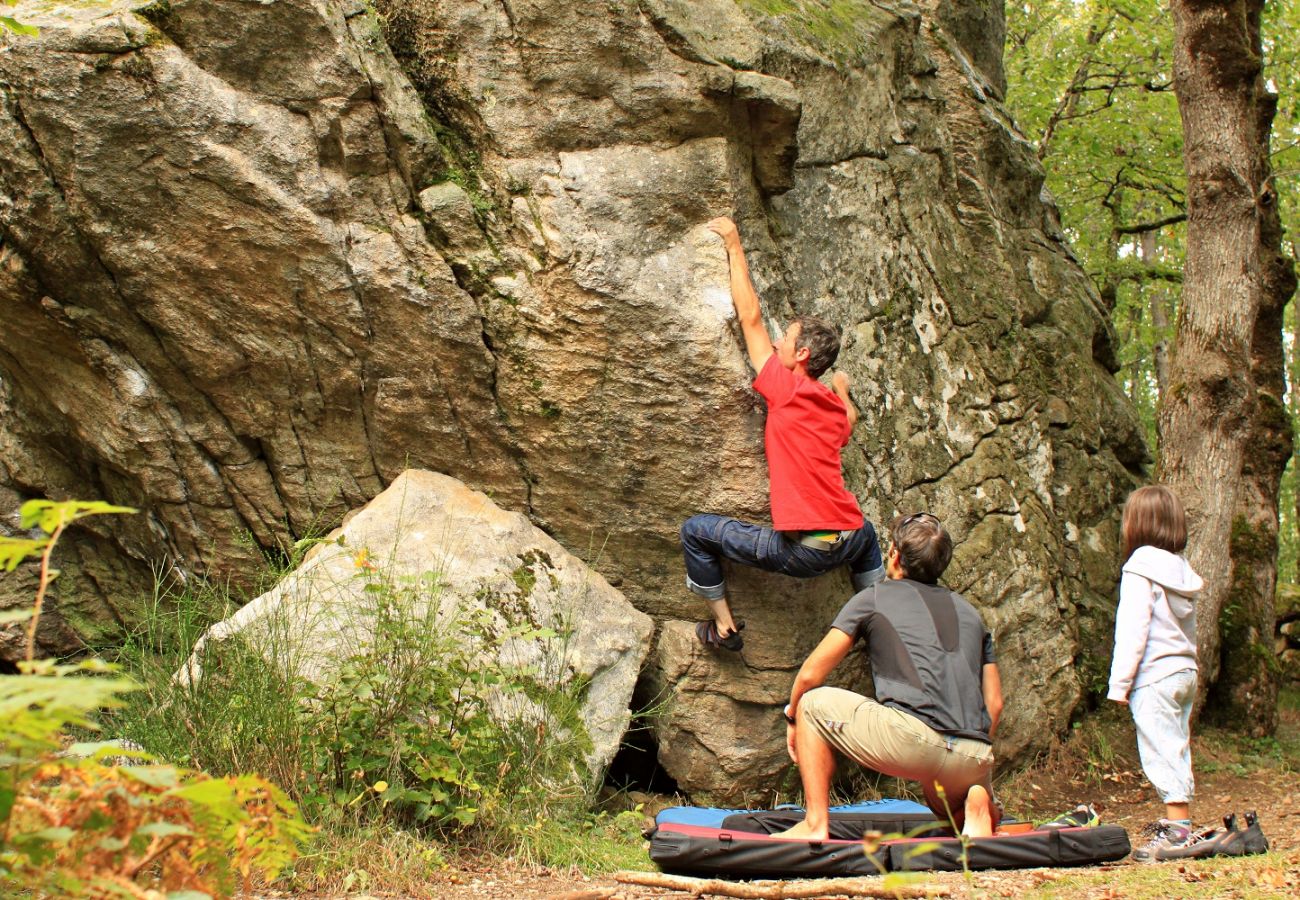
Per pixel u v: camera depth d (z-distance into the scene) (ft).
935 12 28.60
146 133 16.38
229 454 19.15
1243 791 21.71
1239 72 23.97
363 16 16.93
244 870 6.71
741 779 18.43
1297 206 47.60
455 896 13.00
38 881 5.58
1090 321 28.12
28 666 5.55
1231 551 27.32
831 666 15.10
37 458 20.21
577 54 17.44
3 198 16.65
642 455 18.04
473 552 17.67
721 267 17.54
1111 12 43.14
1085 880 12.84
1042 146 44.93
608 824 16.60
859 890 12.10
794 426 16.94
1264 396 28.68
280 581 16.97
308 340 17.98
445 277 17.42
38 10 16.08
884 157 22.29
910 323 21.91
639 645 18.20
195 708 14.51
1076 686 22.30
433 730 14.97
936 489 21.25
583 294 17.38
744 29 18.49
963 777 14.39
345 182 17.19
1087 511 25.23
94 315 17.83
